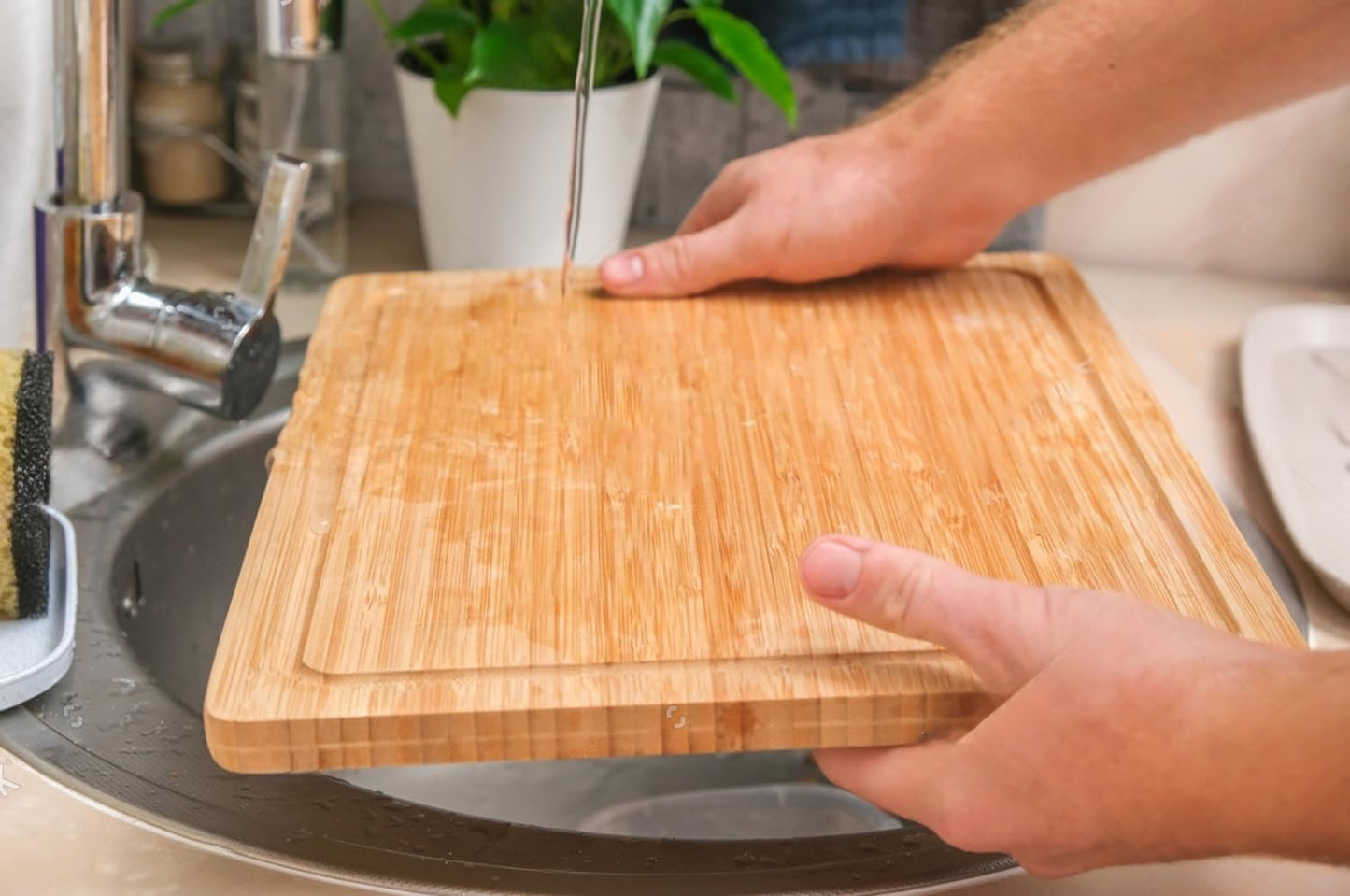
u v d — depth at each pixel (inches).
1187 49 29.3
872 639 22.4
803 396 29.2
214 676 21.3
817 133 44.3
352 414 28.2
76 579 26.5
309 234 40.1
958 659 22.1
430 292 33.2
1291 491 30.9
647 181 45.4
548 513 25.3
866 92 43.4
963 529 25.3
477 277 34.0
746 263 32.6
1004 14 35.5
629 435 27.7
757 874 22.0
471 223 38.2
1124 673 18.8
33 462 25.3
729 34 35.5
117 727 24.5
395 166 45.8
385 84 44.5
